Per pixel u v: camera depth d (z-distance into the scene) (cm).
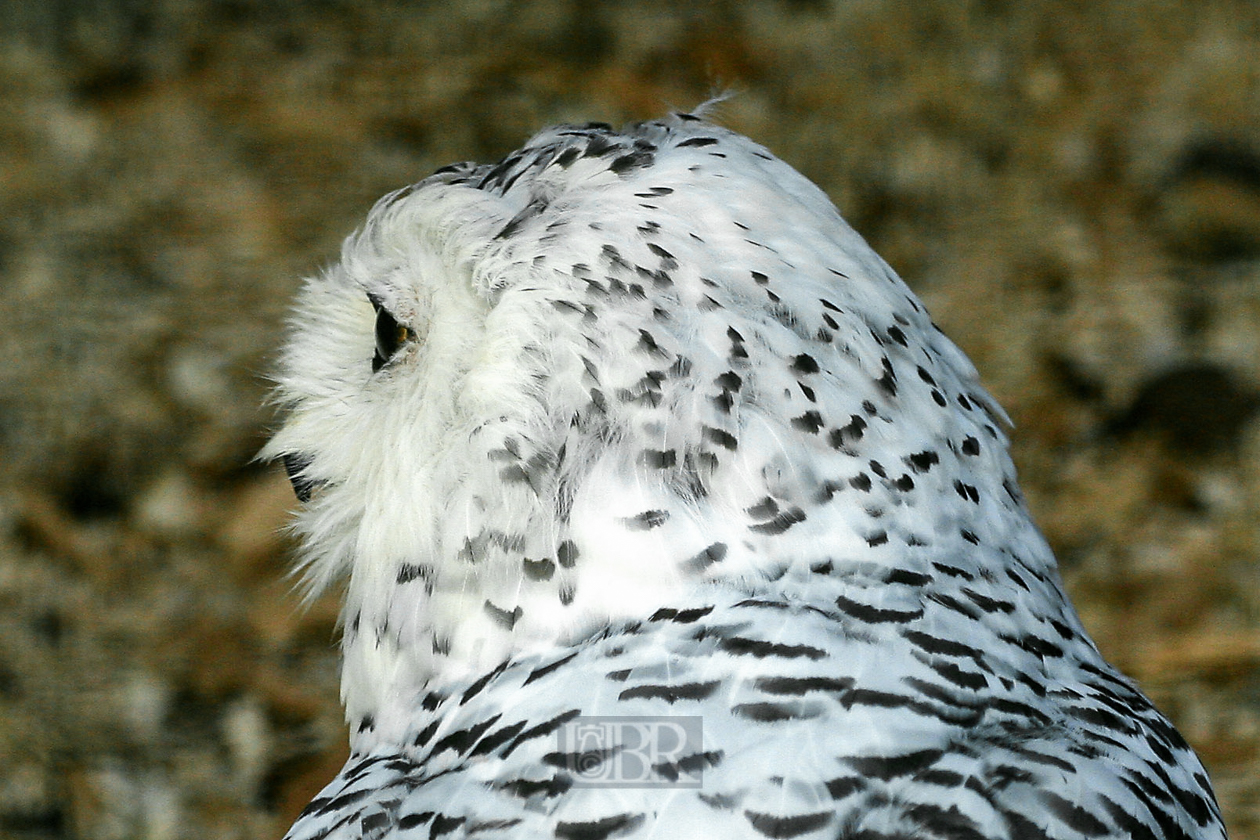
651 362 417
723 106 564
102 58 1992
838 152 1819
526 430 420
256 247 1658
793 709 379
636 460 414
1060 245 1647
